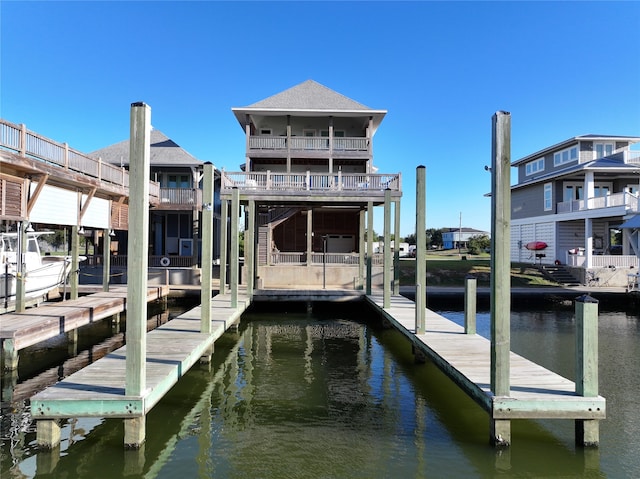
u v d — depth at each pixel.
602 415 5.42
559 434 6.05
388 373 9.29
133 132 5.27
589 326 5.49
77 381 6.02
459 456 5.54
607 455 5.51
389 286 13.52
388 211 13.58
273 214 21.52
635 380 8.72
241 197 17.38
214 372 9.35
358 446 5.88
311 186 18.16
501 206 5.43
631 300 18.86
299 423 6.66
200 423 6.66
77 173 12.45
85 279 20.61
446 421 6.68
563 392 5.68
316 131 27.20
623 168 23.20
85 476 5.10
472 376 6.39
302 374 9.23
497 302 5.52
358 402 7.57
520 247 31.73
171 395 7.88
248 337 12.88
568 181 27.06
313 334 13.28
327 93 26.64
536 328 14.05
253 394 7.98
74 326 11.07
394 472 5.20
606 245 27.02
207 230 9.25
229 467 5.34
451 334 9.52
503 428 5.61
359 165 26.31
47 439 5.55
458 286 21.83
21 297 11.29
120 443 5.83
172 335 9.04
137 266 5.41
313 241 26.05
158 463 5.42
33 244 16.19
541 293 19.17
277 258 21.14
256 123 26.36
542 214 28.88
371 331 13.69
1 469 5.21
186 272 20.50
